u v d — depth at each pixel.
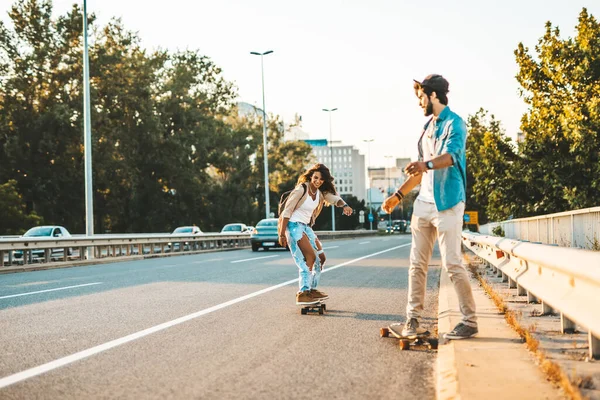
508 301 7.75
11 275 16.89
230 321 7.50
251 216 72.56
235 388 4.41
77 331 6.93
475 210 43.69
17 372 5.00
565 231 13.19
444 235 5.64
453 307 7.66
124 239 25.53
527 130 25.86
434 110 5.76
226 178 75.00
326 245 34.41
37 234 28.77
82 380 4.70
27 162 50.06
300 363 5.20
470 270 13.45
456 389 3.89
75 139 50.22
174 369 5.02
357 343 6.07
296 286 11.62
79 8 51.22
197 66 64.31
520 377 4.09
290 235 8.13
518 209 25.72
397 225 129.75
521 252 6.43
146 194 58.19
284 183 86.00
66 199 52.41
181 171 58.22
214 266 17.92
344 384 4.50
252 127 80.25
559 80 25.48
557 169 23.98
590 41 24.36
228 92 65.38
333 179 8.41
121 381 4.66
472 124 34.34
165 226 60.38
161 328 7.02
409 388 4.38
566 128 22.25
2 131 49.56
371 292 10.47
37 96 51.06
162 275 14.88
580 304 4.36
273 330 6.84
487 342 5.30
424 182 5.96
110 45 53.50
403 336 6.07
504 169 25.73
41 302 9.73
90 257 23.34
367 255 22.41
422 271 6.05
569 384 3.62
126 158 54.34
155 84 60.44
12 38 50.47
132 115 54.81
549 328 5.77
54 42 51.25
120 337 6.50
